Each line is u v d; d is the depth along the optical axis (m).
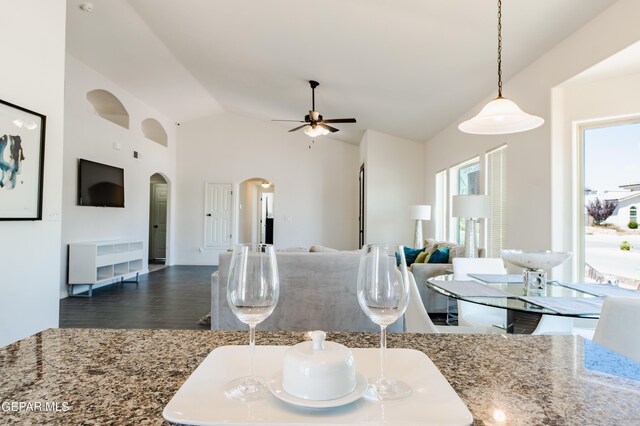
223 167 8.82
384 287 0.67
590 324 2.58
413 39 3.54
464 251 4.25
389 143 7.30
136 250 6.56
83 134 5.45
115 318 4.17
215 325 2.69
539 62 3.35
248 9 3.78
